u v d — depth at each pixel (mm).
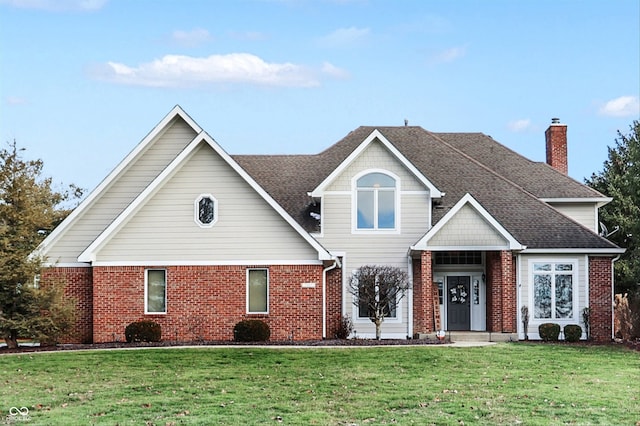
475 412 18625
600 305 34531
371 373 23781
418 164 39375
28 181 31094
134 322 31953
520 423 17562
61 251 33531
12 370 24516
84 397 20547
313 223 35312
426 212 34406
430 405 19453
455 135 43625
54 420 17891
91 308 33188
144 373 23859
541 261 34844
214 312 32188
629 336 37031
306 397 20406
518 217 36062
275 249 32250
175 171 32500
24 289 30047
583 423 17547
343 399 20172
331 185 34656
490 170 39062
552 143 43875
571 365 25516
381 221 34500
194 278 32312
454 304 35906
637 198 37312
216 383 22297
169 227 32438
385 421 17781
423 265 32719
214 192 32438
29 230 30750
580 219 39156
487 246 32844
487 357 26859
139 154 34281
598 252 34438
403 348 28750
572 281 34719
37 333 29766
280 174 38906
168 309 32250
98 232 33812
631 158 37188
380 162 34562
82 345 30828
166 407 19266
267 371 24078
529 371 24297
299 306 32094
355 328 34281
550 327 33406
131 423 17594
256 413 18562
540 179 39781
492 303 33531
